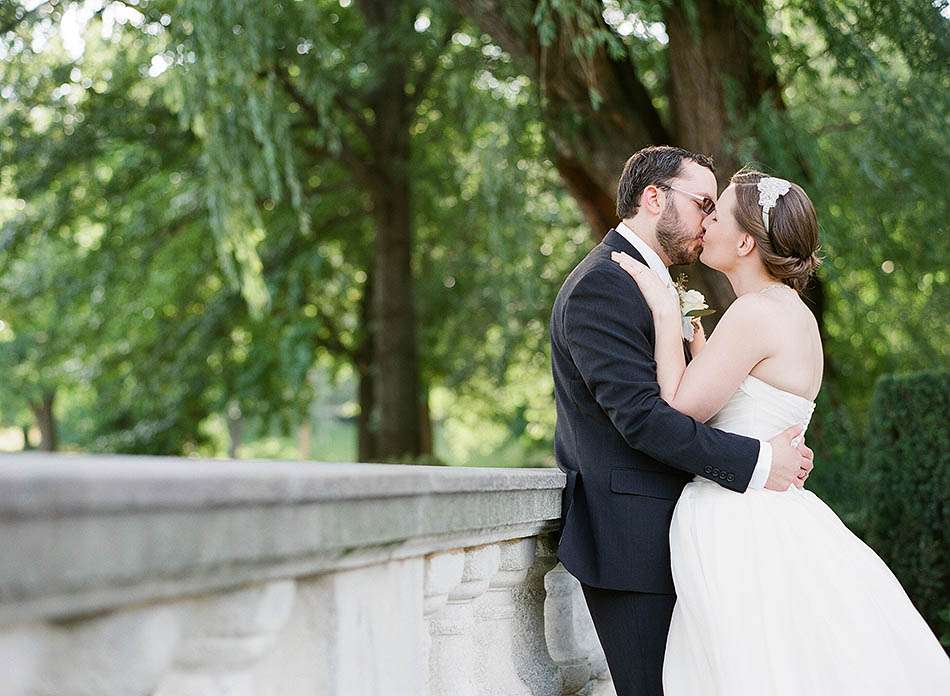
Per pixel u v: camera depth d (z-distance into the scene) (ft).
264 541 4.24
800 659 8.53
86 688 4.05
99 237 46.98
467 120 31.58
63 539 3.18
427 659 7.06
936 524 17.76
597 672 11.43
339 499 4.86
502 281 36.14
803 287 10.03
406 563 6.29
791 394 9.37
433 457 44.45
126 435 52.21
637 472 9.36
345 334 56.34
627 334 9.11
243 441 83.51
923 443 18.03
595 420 9.51
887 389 18.56
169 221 45.50
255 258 31.50
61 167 40.68
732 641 8.59
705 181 9.87
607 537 9.29
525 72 23.00
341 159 43.60
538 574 10.14
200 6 26.78
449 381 49.29
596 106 20.86
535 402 49.39
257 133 28.66
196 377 50.29
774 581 8.71
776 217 9.61
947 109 22.54
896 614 8.93
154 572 3.58
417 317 48.93
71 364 53.01
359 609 5.65
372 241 50.85
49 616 3.31
